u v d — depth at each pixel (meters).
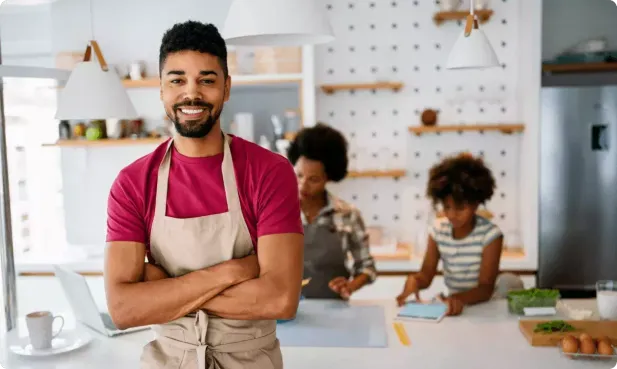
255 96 4.39
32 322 1.98
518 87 4.50
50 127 4.36
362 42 4.59
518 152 4.53
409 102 4.60
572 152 4.14
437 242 2.76
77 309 2.26
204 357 1.46
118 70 4.36
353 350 1.95
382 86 4.44
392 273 4.21
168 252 1.50
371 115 4.62
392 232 4.65
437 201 2.65
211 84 1.38
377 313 2.34
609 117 4.09
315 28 1.84
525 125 4.30
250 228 1.51
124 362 1.89
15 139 4.34
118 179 1.52
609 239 4.17
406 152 4.62
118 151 4.38
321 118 4.65
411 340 2.04
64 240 4.43
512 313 2.31
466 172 2.58
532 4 4.13
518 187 4.54
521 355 1.89
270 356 1.52
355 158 4.61
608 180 4.13
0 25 4.35
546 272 4.23
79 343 2.03
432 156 4.60
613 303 2.14
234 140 1.53
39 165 4.38
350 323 2.22
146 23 4.34
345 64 4.61
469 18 2.58
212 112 1.40
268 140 4.32
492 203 4.59
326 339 2.05
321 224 2.76
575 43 4.48
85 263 4.06
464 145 4.58
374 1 4.56
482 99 4.48
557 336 1.96
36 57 4.39
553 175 4.17
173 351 1.50
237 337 1.48
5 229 2.28
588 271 4.21
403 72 4.59
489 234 2.64
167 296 1.45
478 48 2.53
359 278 2.70
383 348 1.97
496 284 2.78
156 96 4.34
